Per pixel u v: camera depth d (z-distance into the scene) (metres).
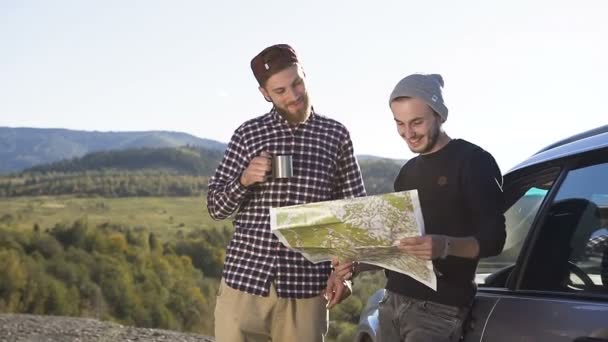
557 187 2.89
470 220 2.85
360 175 3.66
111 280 50.62
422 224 2.63
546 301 2.62
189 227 136.75
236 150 3.57
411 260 2.74
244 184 3.33
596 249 2.56
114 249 60.41
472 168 2.81
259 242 3.44
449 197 2.87
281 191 3.44
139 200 195.62
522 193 3.11
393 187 3.14
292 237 2.93
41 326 10.45
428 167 2.94
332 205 2.77
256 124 3.54
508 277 2.92
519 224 3.04
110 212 169.12
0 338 9.47
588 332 2.34
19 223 139.12
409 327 2.97
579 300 2.49
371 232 2.72
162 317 49.69
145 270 57.78
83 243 59.41
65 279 48.53
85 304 47.03
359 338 4.39
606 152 2.69
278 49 3.35
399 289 3.04
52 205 177.88
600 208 2.63
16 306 43.56
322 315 3.50
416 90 2.85
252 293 3.42
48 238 54.22
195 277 66.25
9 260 45.31
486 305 2.89
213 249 79.38
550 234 2.81
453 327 2.89
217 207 3.45
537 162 3.08
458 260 2.88
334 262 3.18
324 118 3.59
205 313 54.34
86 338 9.64
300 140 3.50
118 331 10.26
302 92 3.40
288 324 3.46
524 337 2.60
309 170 3.47
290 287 3.43
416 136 2.88
